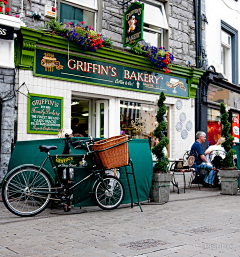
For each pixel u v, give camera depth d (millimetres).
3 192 4809
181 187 8953
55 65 8227
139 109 10273
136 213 5285
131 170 5984
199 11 12172
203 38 12414
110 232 4055
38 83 7980
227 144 7762
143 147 6203
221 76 13055
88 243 3578
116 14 9641
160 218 4887
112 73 9367
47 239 3740
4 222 4605
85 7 9094
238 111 14836
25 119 7746
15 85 7641
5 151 7414
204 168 8523
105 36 9336
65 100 8430
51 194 5164
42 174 5047
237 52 14836
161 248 3375
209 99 12445
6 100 7438
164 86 10750
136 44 9867
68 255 3178
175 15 11305
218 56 13336
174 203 6242
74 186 5262
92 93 9000
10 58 7461
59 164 5238
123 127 9867
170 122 11117
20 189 4938
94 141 5645
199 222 4602
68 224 4492
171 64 10633
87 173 5434
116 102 9672
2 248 3404
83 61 8742
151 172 6238
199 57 11867
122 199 5684
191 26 11844
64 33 8195
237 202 6383
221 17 13609
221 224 4477
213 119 12789
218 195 7402
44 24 8180
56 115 8234
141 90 10078
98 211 5480
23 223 4555
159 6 11109
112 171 5926
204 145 12078
